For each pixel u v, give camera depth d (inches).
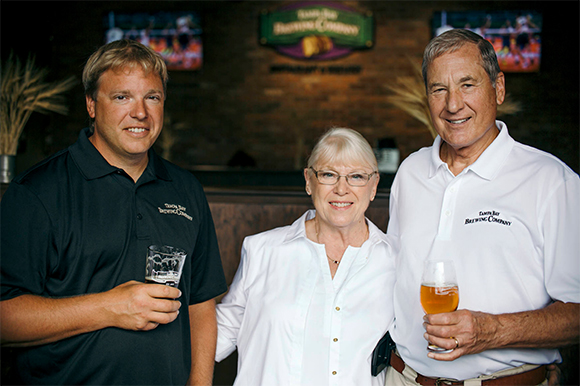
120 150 49.9
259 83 261.1
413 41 252.4
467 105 51.3
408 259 56.4
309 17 255.9
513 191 51.1
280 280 58.4
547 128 242.8
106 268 49.1
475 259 51.5
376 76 254.8
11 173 97.8
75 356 47.3
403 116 252.8
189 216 55.3
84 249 47.8
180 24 261.1
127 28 262.2
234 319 62.2
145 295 45.7
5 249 45.6
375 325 56.4
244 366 57.5
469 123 51.9
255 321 58.2
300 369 55.0
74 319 45.6
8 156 97.4
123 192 50.9
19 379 48.4
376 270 58.3
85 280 48.1
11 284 45.3
